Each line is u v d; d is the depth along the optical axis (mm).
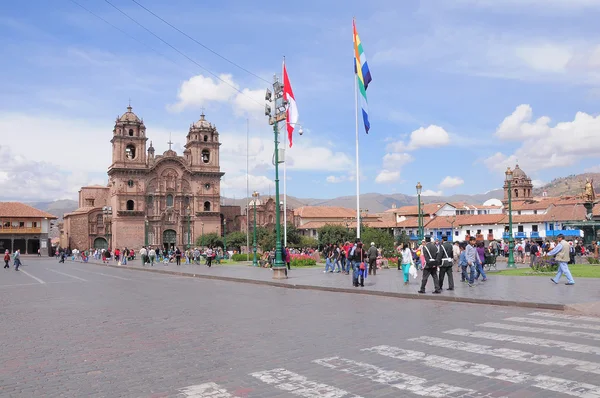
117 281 32906
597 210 84812
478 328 12078
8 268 56906
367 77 38344
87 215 113938
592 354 9102
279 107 31375
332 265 36938
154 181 109750
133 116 109125
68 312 16641
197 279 34781
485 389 7211
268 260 47719
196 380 8055
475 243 24844
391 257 49500
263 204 124250
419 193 41812
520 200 129250
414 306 16797
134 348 10609
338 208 139500
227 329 12719
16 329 13273
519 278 25781
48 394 7449
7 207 110500
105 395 7352
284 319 14258
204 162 116000
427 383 7570
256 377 8148
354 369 8477
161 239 108562
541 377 7703
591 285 21141
